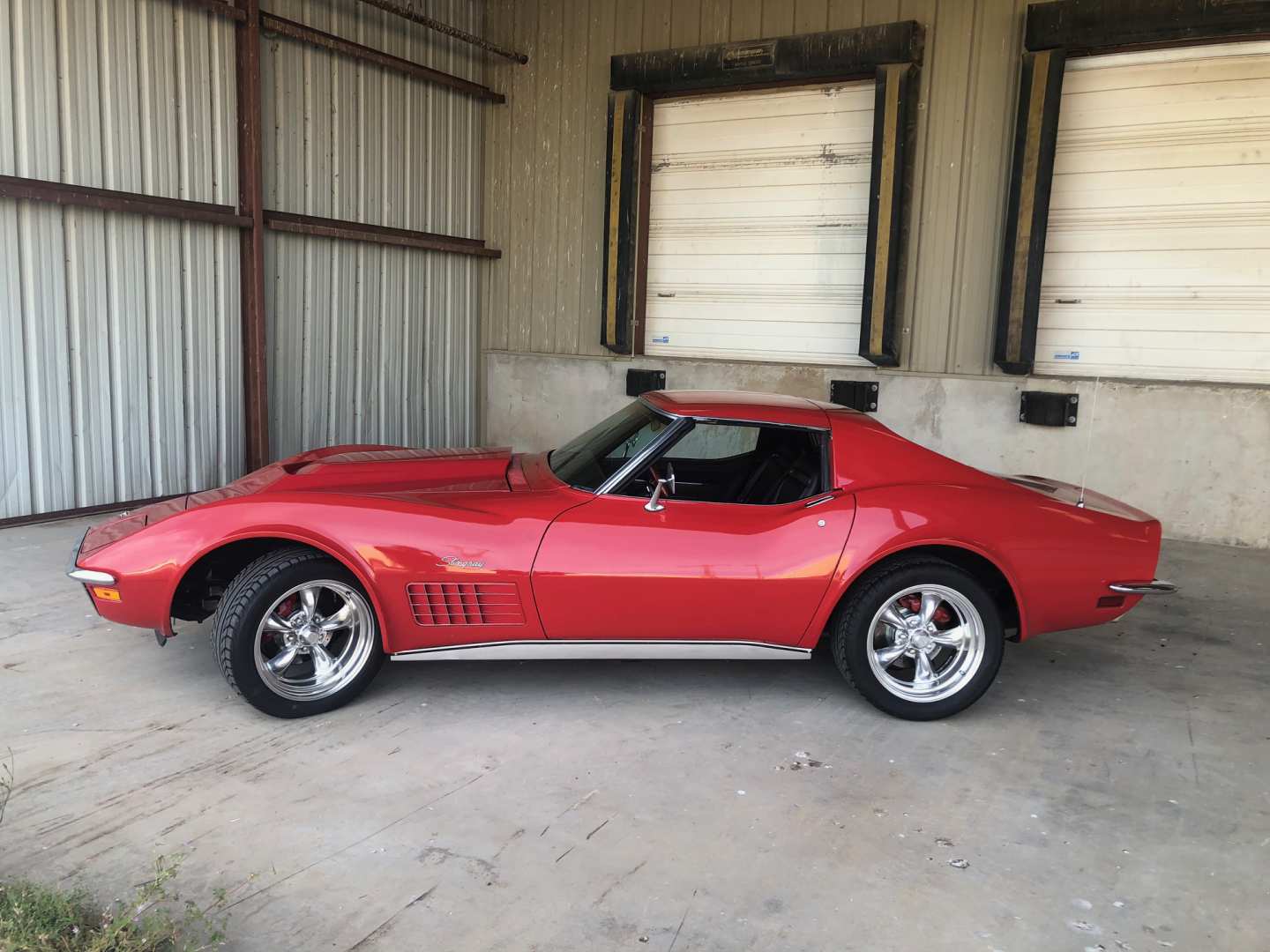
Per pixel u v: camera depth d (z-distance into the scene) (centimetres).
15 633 425
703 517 358
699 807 296
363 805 290
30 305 600
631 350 941
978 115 762
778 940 232
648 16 905
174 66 667
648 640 360
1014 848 279
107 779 299
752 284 908
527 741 339
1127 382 720
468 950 224
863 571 355
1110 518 375
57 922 215
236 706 359
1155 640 481
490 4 980
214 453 735
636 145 909
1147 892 258
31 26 579
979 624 360
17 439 604
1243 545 692
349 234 828
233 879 249
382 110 860
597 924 236
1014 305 738
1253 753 349
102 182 629
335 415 855
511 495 369
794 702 386
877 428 386
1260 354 698
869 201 831
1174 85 703
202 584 367
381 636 354
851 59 790
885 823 291
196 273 702
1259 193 687
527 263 998
